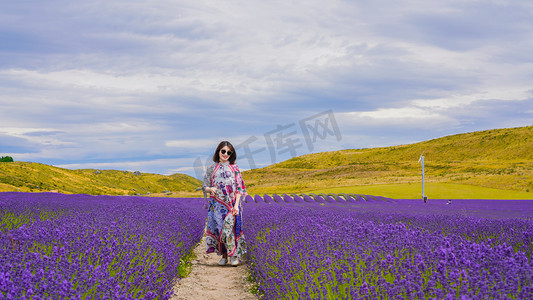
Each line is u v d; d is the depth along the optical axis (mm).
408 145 104812
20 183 37719
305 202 27984
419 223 9328
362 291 3900
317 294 4352
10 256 4480
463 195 34781
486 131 104000
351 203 26297
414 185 41812
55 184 42062
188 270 7961
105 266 4863
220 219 8516
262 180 71312
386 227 6746
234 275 7785
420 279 3938
